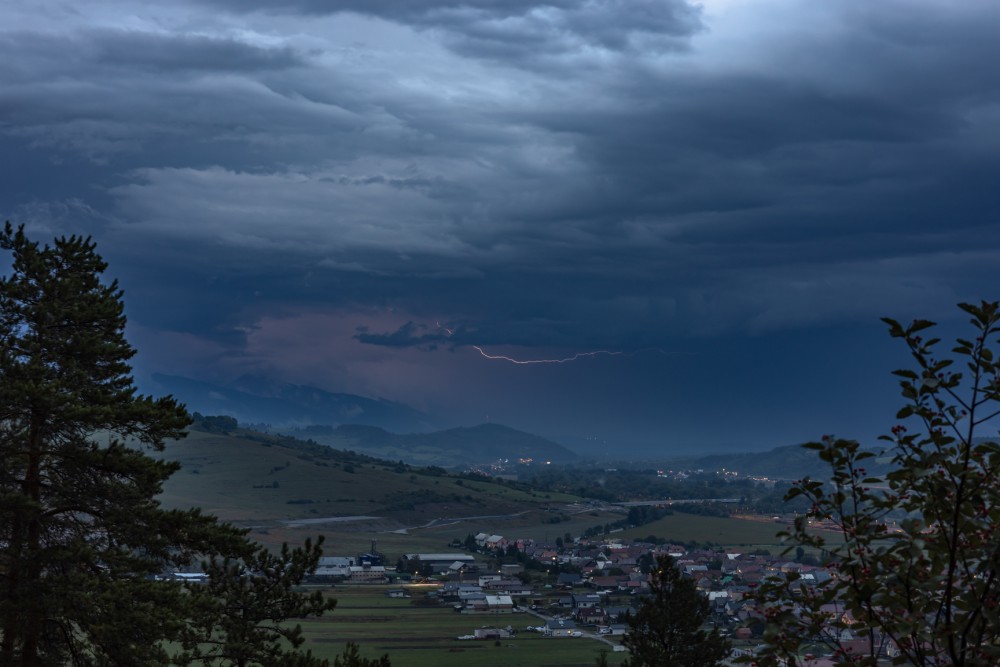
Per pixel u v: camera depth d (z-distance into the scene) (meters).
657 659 47.34
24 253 29.50
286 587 31.92
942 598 8.68
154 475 28.08
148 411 28.56
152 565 28.34
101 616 25.88
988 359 8.69
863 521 8.89
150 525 28.25
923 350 8.99
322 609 32.44
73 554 26.38
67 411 26.56
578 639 159.38
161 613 26.73
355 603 198.12
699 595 49.81
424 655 143.75
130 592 26.53
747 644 65.69
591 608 179.88
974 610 8.16
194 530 28.89
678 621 48.66
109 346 29.14
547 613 191.75
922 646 8.49
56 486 27.94
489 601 196.12
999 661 8.35
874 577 8.67
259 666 31.23
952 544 8.38
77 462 27.78
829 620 9.04
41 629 26.98
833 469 9.15
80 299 29.81
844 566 8.66
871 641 8.71
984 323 8.71
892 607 8.48
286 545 32.59
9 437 26.78
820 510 9.10
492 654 144.88
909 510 8.72
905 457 8.95
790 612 9.04
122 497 28.19
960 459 8.71
